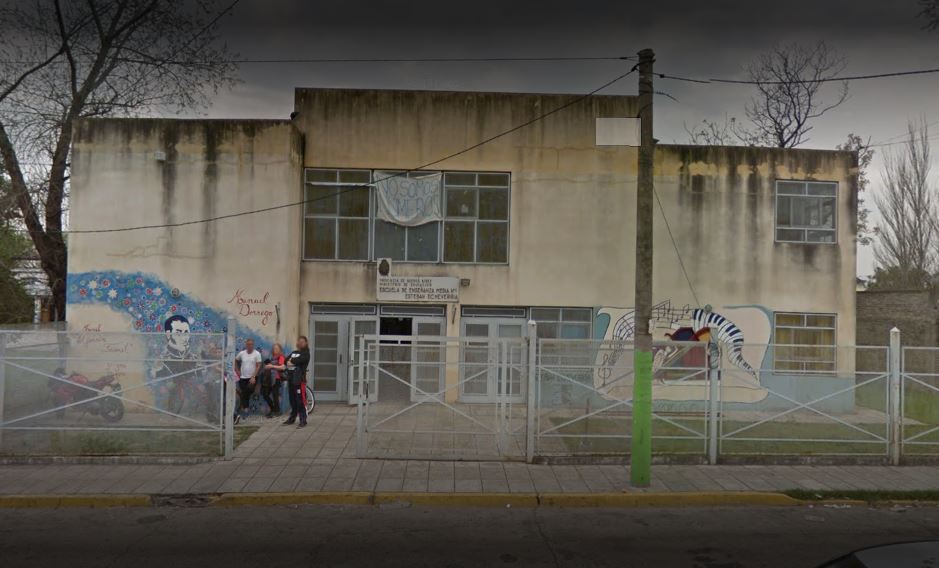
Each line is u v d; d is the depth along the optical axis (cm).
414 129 1639
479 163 1641
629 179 1653
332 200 1634
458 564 667
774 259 1677
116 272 1510
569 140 1648
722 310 1664
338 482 952
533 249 1642
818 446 1106
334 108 1634
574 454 1072
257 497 887
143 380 1068
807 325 1681
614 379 1097
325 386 1633
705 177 1675
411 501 897
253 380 1391
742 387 1114
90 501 873
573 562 674
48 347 1101
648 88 968
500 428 1089
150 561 667
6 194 1933
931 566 365
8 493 886
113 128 1520
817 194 1698
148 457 1040
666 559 685
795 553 707
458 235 1645
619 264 1647
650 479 974
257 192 1521
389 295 1622
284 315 1511
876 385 1106
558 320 1650
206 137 1523
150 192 1517
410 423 1091
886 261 2956
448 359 1116
